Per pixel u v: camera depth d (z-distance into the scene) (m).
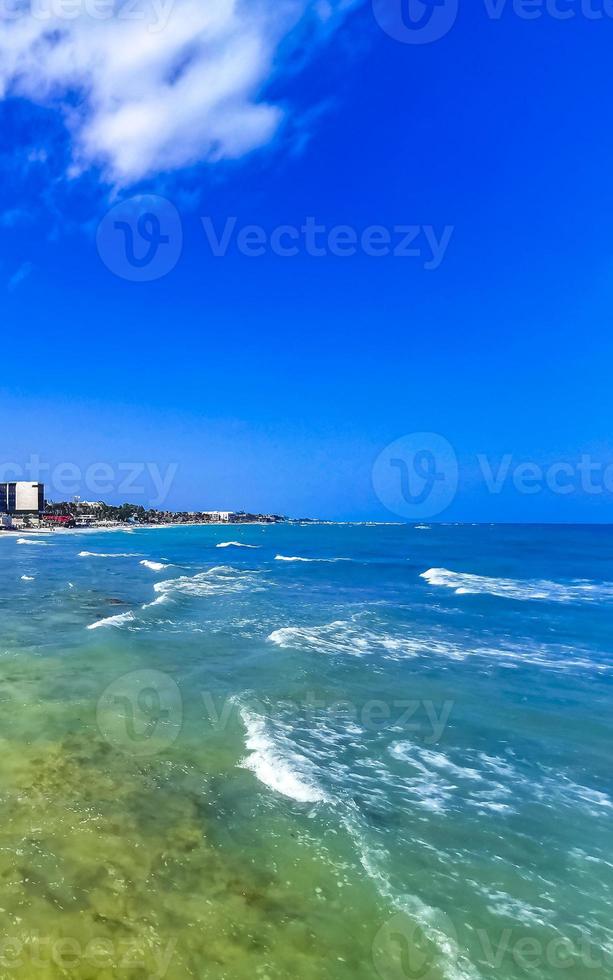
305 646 16.16
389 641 17.34
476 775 8.34
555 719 10.75
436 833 6.69
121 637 16.91
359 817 6.93
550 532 141.88
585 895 5.62
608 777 8.35
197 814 6.91
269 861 5.98
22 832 6.34
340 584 32.88
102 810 6.92
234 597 26.67
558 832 6.79
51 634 17.38
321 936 4.94
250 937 4.89
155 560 50.84
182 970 4.49
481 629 19.53
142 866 5.80
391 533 137.00
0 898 5.18
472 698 11.92
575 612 23.09
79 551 63.53
